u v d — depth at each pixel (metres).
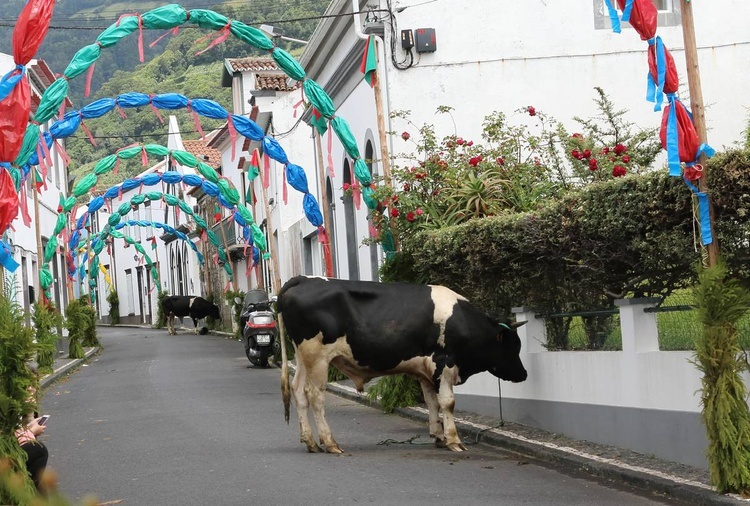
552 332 11.70
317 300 10.96
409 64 19.92
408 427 13.37
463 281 13.16
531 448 10.60
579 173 14.88
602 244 9.73
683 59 20.48
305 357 11.09
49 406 17.75
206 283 50.97
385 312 11.04
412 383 14.84
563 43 20.36
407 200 15.38
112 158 29.39
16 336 7.96
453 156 16.83
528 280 11.80
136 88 84.06
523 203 14.78
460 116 20.05
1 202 11.43
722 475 7.81
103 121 87.56
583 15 20.41
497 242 11.49
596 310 10.59
